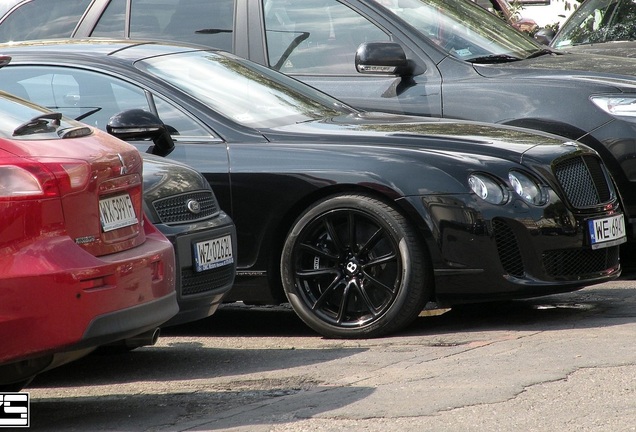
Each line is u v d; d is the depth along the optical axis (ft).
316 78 56.90
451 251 41.88
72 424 32.81
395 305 42.34
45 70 47.39
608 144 52.29
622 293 50.14
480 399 32.35
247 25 58.70
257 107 47.24
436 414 31.12
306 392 34.68
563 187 43.68
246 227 44.39
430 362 37.52
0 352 29.22
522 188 42.60
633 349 37.83
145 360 41.34
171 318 36.83
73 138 32.01
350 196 43.01
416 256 42.16
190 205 39.99
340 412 31.89
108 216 31.76
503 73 54.54
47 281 29.25
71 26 60.85
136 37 59.93
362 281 43.14
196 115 45.62
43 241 29.58
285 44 58.03
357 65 55.11
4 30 61.93
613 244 45.16
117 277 30.96
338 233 43.57
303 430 30.37
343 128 45.78
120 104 46.29
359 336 42.93
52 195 29.73
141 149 45.09
